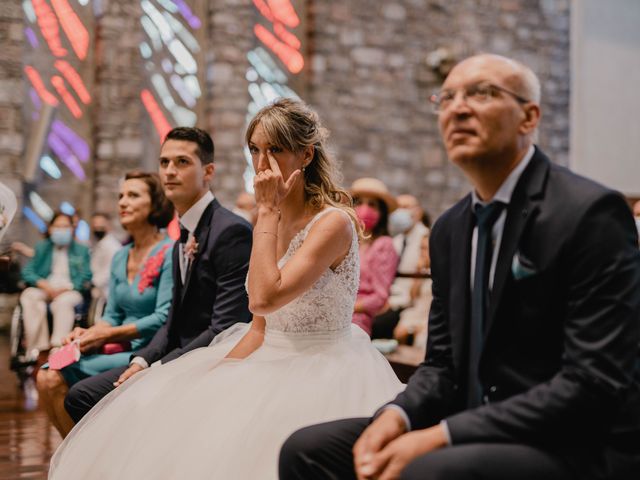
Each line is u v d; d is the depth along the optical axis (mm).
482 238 1552
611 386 1341
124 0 8523
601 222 1414
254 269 1917
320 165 2285
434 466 1318
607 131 10664
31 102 8320
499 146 1485
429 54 9992
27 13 8328
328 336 2221
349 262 2225
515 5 10430
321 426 1646
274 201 1986
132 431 2121
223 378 2113
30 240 8242
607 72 10695
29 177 8133
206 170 2779
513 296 1482
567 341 1404
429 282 5137
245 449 1926
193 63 9031
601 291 1388
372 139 9703
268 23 9469
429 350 1712
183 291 2717
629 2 10812
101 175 8352
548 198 1480
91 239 8430
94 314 6578
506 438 1363
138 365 2645
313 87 9430
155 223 3143
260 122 2174
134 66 8516
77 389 2684
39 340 6281
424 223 5977
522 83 1501
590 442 1388
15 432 4020
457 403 1606
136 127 8461
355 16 9648
